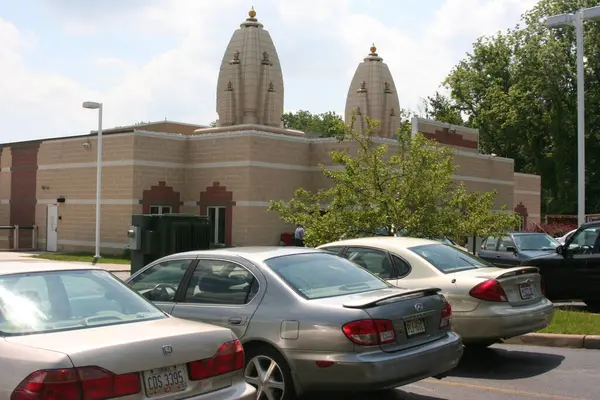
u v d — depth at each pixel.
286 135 31.64
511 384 8.06
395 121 40.09
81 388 4.29
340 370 6.07
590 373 8.60
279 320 6.45
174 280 7.45
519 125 54.66
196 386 4.85
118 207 29.92
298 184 30.70
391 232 13.41
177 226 14.55
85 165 31.69
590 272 13.45
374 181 13.77
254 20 33.84
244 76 33.16
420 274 8.90
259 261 6.99
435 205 13.62
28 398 4.21
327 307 6.31
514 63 55.78
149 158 29.88
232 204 29.39
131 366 4.51
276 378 6.46
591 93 52.00
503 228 13.95
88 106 27.20
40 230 33.75
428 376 6.48
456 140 36.22
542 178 58.19
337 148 30.05
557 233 41.56
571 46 53.28
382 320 6.21
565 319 11.56
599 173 58.03
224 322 6.75
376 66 39.97
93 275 5.61
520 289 8.99
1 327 4.71
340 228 13.46
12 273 5.23
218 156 29.97
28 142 34.38
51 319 4.95
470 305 8.55
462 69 59.47
